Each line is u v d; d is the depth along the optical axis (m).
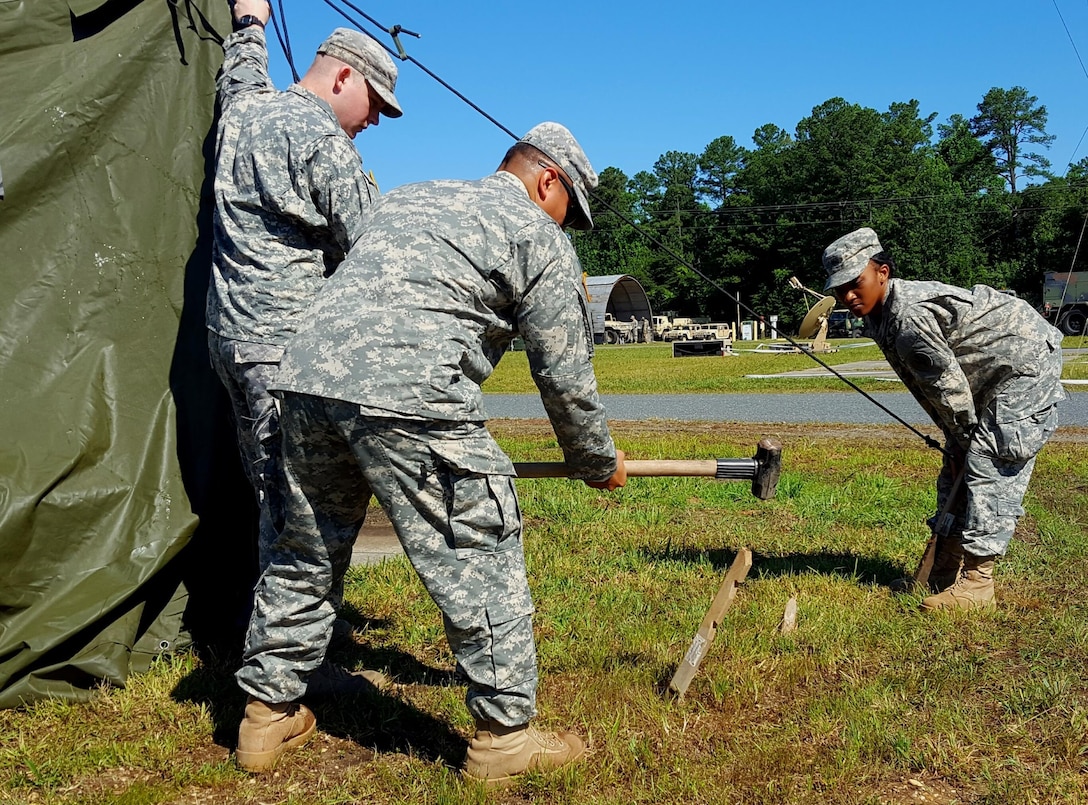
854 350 33.22
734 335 64.19
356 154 3.42
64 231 3.97
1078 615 4.42
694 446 10.06
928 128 76.75
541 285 2.85
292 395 2.77
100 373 3.95
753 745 3.20
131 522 3.84
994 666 3.85
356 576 5.06
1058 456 8.86
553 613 4.50
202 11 4.41
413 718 3.45
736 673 3.73
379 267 2.79
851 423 12.60
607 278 64.88
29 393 3.79
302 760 3.14
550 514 6.64
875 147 68.19
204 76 4.40
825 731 3.31
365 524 6.64
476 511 2.82
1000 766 3.08
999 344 4.43
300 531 2.95
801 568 5.30
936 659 3.93
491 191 2.93
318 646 3.08
